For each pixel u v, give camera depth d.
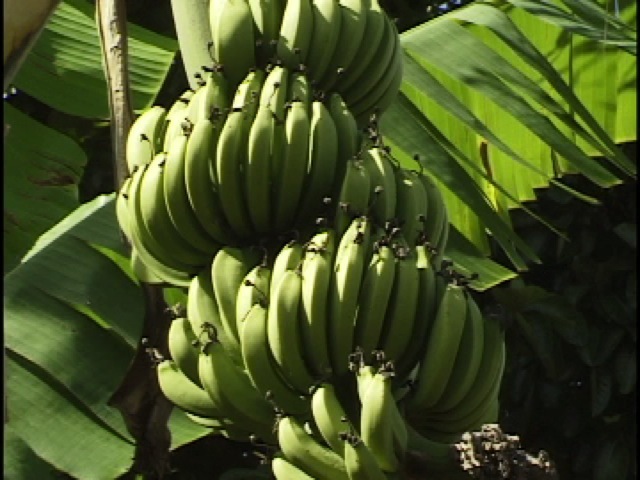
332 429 2.97
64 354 3.47
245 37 3.25
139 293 3.59
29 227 3.77
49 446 3.36
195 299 3.20
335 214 3.15
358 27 3.28
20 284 3.55
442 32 3.87
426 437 3.10
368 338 3.03
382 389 2.94
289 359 3.04
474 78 3.77
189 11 3.33
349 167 3.12
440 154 3.82
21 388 3.42
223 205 3.16
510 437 2.90
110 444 3.39
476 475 2.89
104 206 3.74
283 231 3.18
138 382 3.36
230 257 3.16
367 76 3.29
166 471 3.36
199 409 3.16
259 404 3.09
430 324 3.06
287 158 3.14
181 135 3.19
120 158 3.39
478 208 3.79
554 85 3.81
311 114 3.18
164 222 3.19
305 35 3.25
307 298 3.04
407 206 3.16
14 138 3.82
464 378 3.03
